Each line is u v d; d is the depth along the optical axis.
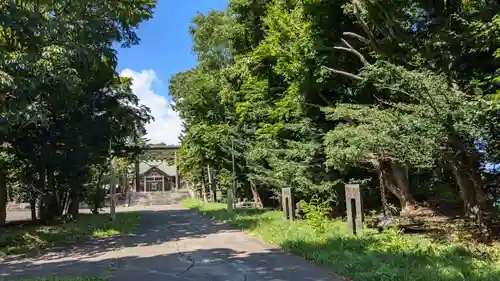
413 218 11.79
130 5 17.30
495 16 8.37
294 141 16.84
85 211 37.84
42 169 20.28
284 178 16.61
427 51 10.32
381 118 9.68
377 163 12.86
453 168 9.70
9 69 12.21
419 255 7.59
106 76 20.44
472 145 8.64
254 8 20.78
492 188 10.24
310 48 13.93
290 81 16.81
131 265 9.45
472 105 8.05
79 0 13.36
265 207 26.70
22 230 16.72
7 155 19.55
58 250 12.88
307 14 14.20
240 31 21.84
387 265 6.98
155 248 12.03
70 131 19.78
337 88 15.29
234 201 26.00
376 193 15.40
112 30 15.96
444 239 9.57
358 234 10.59
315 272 7.62
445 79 9.02
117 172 58.31
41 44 12.54
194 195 55.03
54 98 15.57
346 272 7.20
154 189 71.00
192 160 37.09
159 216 26.55
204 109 28.98
